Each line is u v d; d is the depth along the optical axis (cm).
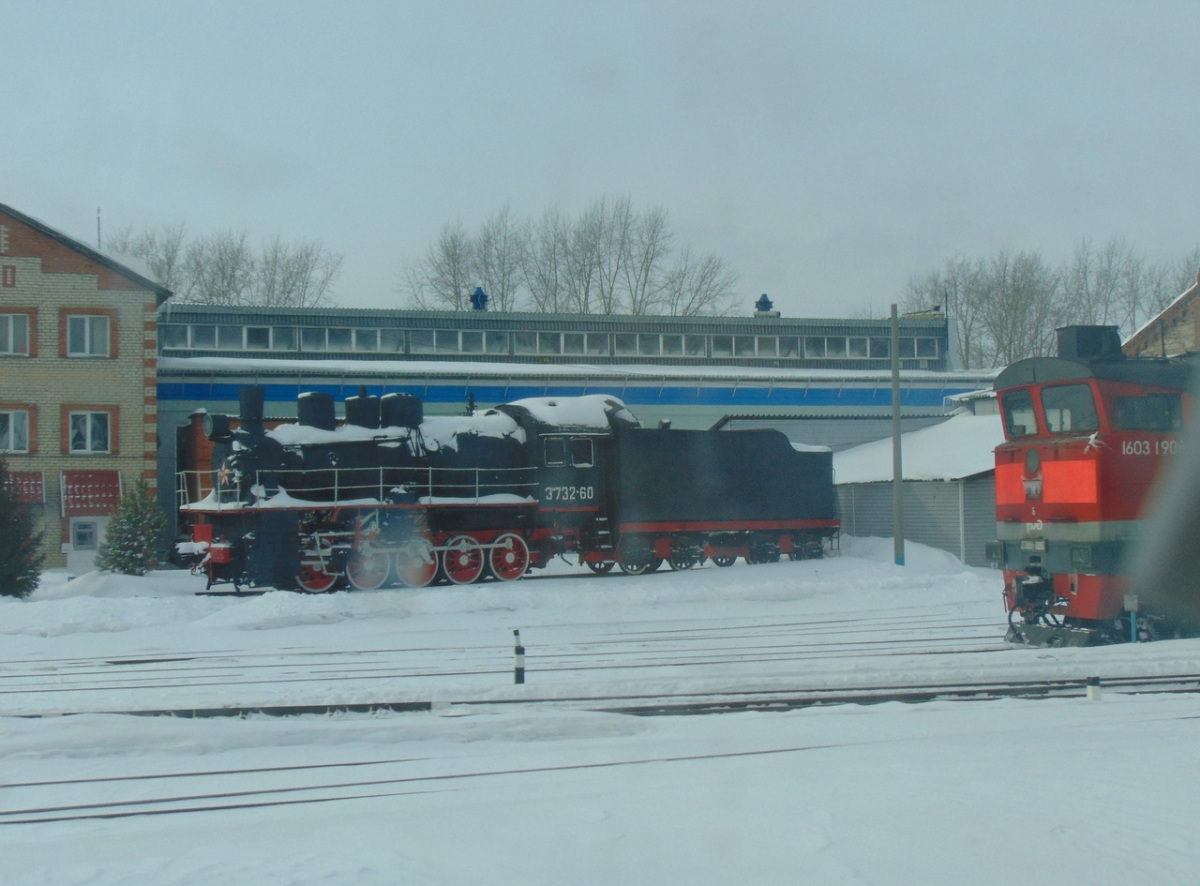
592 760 829
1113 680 1164
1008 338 5938
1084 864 536
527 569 2386
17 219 3052
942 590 2164
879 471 3144
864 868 531
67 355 3070
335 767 820
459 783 766
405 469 2244
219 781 783
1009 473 1470
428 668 1296
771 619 1809
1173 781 705
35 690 1147
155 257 5794
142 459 3109
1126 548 1340
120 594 2150
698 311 5800
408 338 3978
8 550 2031
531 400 2527
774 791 695
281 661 1362
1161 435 1367
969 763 772
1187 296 3531
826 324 4422
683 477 2589
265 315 3828
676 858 553
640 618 1817
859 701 1085
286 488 2141
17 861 594
